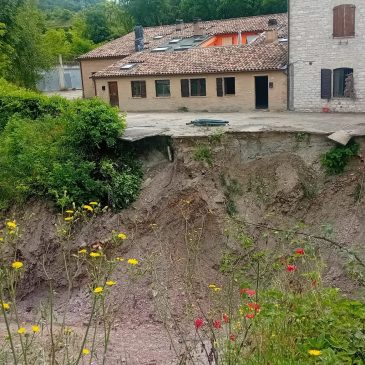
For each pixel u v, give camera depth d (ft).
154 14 204.64
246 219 52.60
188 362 24.23
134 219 54.19
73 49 197.26
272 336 18.35
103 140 59.47
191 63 96.12
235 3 166.20
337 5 78.18
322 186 53.83
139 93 100.32
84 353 19.10
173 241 51.78
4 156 60.08
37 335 30.19
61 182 55.11
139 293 44.45
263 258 25.82
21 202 56.65
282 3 159.53
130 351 37.45
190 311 28.45
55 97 73.56
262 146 58.08
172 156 60.08
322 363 16.60
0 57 98.37
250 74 88.17
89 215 54.44
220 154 57.98
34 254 51.42
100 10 225.76
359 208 50.34
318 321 19.21
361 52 77.92
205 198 54.13
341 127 60.13
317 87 82.43
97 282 19.76
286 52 89.04
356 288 36.94
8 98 73.61
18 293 49.11
